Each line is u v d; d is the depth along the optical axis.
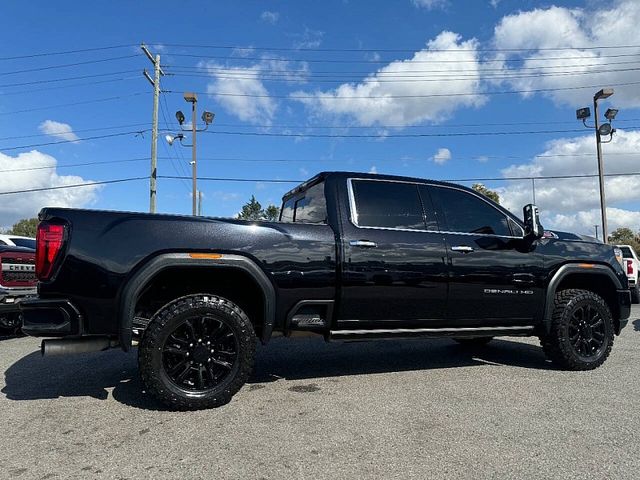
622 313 5.35
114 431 3.28
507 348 6.36
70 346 3.54
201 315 3.71
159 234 3.69
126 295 3.55
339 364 5.33
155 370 3.57
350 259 4.21
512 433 3.24
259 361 5.48
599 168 22.23
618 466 2.76
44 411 3.70
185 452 2.93
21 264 7.19
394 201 4.58
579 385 4.43
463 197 4.90
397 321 4.41
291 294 4.02
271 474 2.65
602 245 5.43
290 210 5.61
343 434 3.22
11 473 2.67
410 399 3.98
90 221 3.59
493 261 4.73
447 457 2.87
